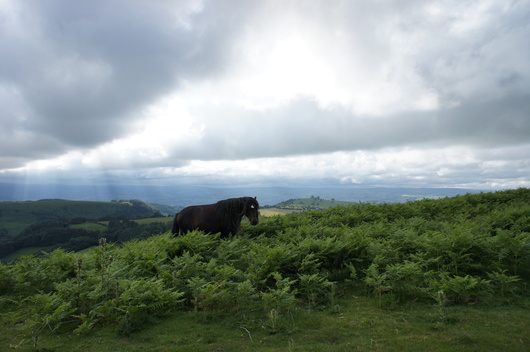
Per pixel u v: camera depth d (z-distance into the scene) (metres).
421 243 7.86
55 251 9.62
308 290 6.42
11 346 4.93
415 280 6.44
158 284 6.25
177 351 4.57
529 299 5.74
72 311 5.67
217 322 5.57
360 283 7.18
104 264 7.10
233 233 12.80
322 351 4.30
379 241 9.00
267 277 6.86
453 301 5.74
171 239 11.03
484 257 7.18
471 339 4.33
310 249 8.04
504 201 16.64
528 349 4.02
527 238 7.12
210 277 7.12
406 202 18.16
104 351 4.68
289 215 16.73
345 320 5.32
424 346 4.25
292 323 5.29
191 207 13.47
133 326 5.39
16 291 8.01
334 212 16.27
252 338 4.88
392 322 5.10
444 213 14.16
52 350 4.79
